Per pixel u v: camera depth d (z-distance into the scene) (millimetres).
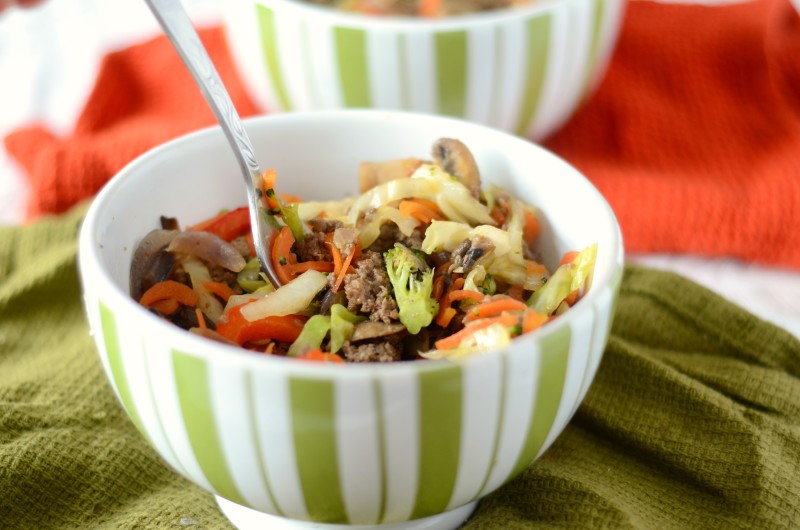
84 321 581
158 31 837
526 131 661
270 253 509
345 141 545
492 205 523
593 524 472
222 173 530
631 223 634
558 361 432
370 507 442
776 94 714
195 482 461
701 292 577
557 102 653
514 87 630
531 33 615
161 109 719
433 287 491
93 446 502
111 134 687
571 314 436
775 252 627
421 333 484
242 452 431
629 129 692
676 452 504
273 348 482
